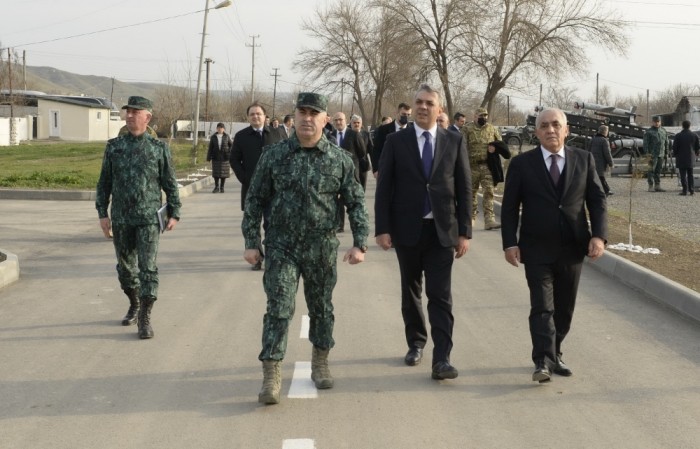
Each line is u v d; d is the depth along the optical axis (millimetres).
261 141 10227
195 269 10586
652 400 5684
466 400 5645
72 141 64062
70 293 9078
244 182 10281
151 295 7199
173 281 9789
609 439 4973
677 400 5688
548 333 5883
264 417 5270
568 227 5941
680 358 6715
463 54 43344
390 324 7754
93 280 9820
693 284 9172
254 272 10406
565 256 5992
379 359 6609
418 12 44562
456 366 6441
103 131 69375
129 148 7199
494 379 6121
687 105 41688
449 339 6062
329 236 5605
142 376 6121
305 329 7559
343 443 4848
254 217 5625
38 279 9859
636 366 6480
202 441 4863
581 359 6668
